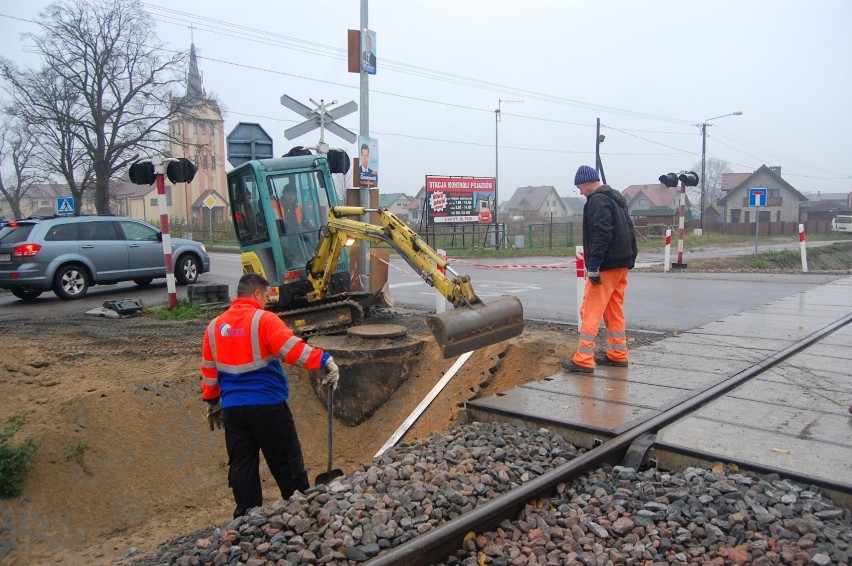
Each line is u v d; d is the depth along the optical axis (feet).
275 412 16.35
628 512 13.37
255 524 12.77
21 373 25.67
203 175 238.68
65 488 21.06
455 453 16.20
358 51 38.19
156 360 27.89
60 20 116.78
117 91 124.16
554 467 15.37
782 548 11.68
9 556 18.78
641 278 54.95
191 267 54.90
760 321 31.76
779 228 196.85
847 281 49.39
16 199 167.53
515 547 12.50
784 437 15.97
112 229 49.98
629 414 17.74
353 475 15.43
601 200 21.29
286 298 31.78
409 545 11.73
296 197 32.71
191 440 24.40
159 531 20.71
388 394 27.76
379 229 26.21
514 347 26.99
